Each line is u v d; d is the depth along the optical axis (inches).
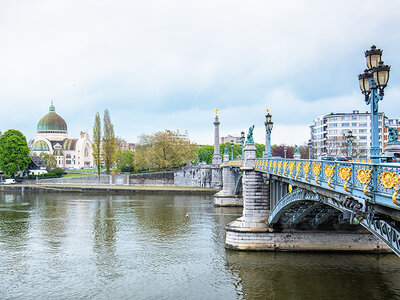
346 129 5162.4
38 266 1845.5
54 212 3427.7
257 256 1841.8
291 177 1379.2
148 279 1653.5
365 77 780.6
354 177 845.2
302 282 1545.3
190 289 1536.7
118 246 2176.4
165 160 5900.6
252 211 1957.4
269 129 1844.2
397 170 672.4
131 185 5861.2
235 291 1501.0
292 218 1884.8
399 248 712.4
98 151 6033.5
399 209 671.8
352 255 1835.6
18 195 5132.9
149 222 2869.1
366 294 1433.3
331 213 1711.4
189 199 4360.2
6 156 6210.6
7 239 2374.5
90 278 1680.6
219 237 2342.5
